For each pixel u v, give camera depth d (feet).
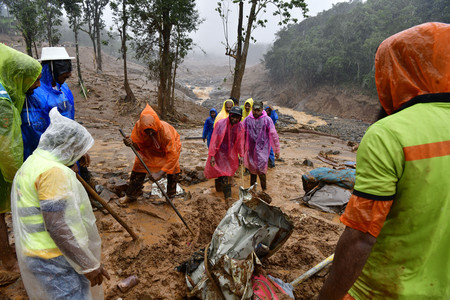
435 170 4.28
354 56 214.90
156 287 10.64
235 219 9.22
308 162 29.76
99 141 42.83
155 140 16.35
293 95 259.19
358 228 4.68
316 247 13.37
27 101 11.87
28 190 6.94
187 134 55.42
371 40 205.16
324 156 34.40
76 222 6.91
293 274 11.35
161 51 76.18
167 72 77.05
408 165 4.35
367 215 4.57
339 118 195.52
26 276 7.11
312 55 233.96
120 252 12.45
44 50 13.46
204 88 308.60
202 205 17.69
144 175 17.33
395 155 4.40
